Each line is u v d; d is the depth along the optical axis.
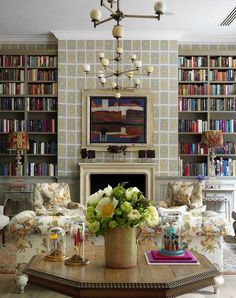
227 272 5.14
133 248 2.82
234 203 8.25
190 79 8.40
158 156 8.30
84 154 8.10
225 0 6.50
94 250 3.33
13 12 7.07
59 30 8.09
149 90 8.27
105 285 2.46
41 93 8.38
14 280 4.82
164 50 8.26
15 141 7.84
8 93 8.36
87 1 6.54
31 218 4.39
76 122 8.27
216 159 8.54
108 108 8.29
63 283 2.55
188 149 8.40
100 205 2.80
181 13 7.11
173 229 3.05
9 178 8.30
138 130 8.29
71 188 8.27
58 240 3.08
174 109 8.29
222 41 8.55
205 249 4.40
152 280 2.53
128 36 8.20
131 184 8.33
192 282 2.60
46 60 8.38
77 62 8.23
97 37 8.22
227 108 8.41
